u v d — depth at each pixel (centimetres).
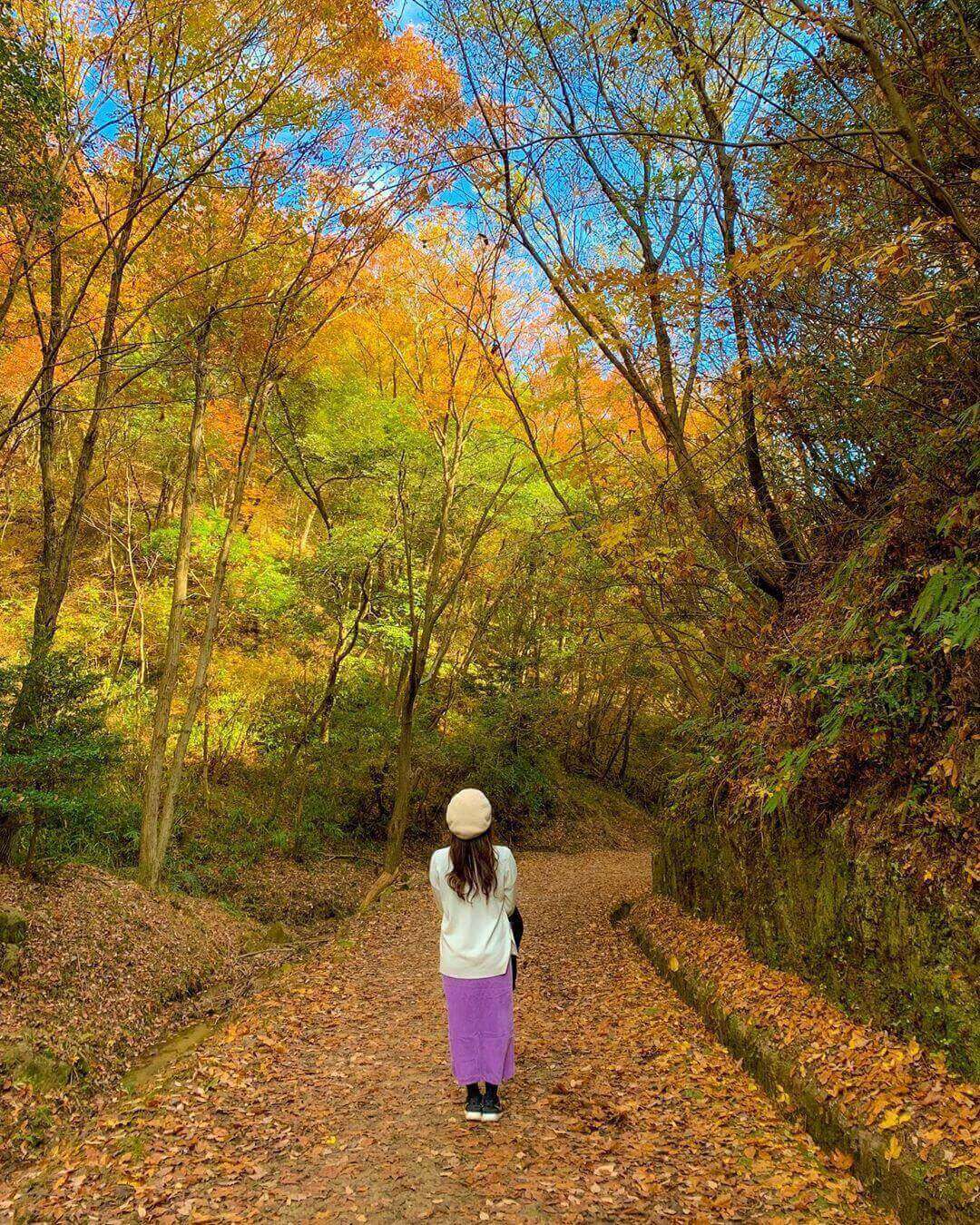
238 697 1597
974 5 448
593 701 2694
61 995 612
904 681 447
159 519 1969
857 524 571
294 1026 593
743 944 631
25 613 1688
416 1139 383
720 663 786
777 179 479
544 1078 469
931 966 375
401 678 1722
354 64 851
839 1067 392
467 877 400
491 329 1167
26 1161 424
